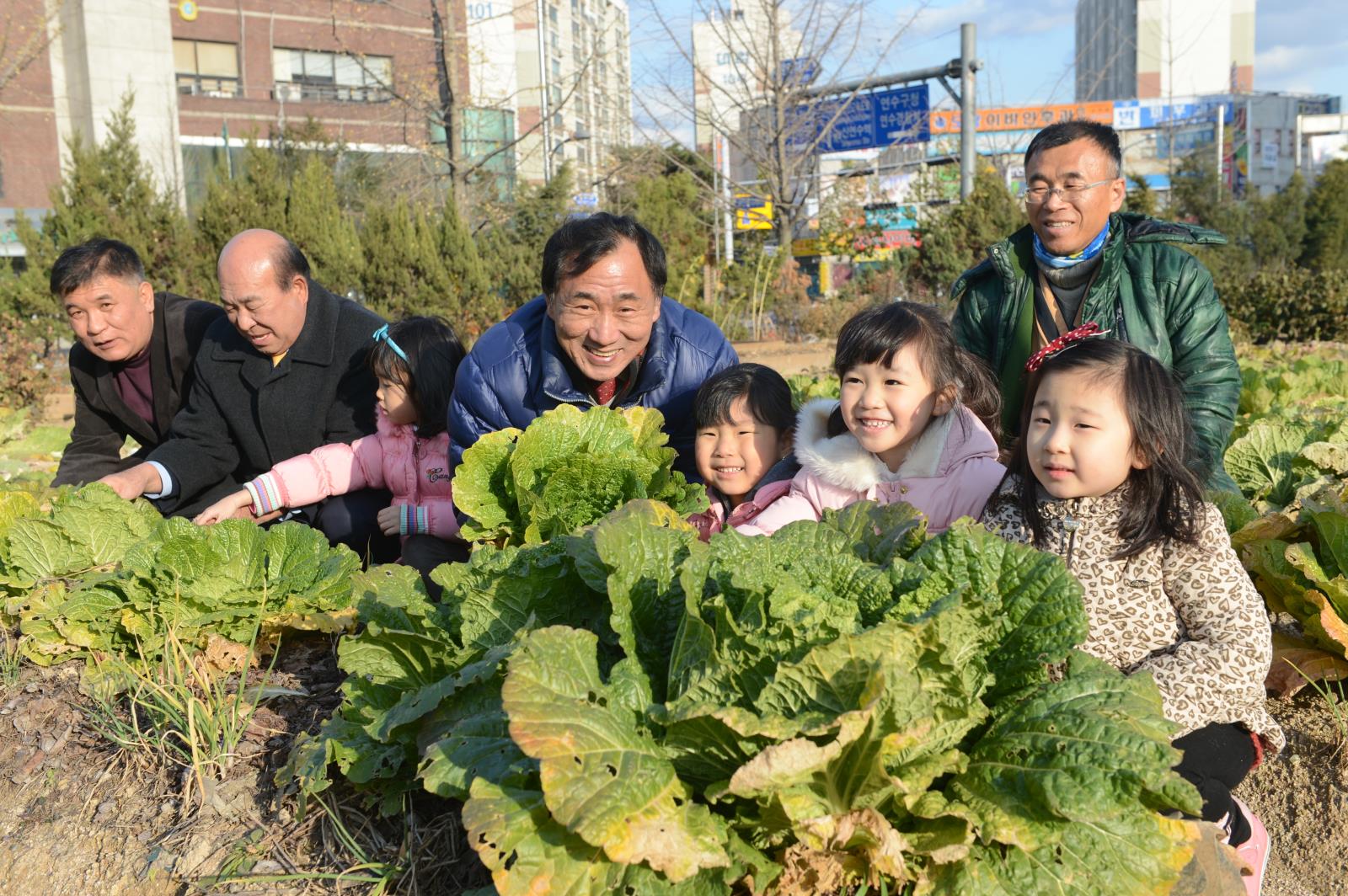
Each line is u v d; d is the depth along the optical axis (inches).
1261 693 90.6
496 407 147.9
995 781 75.2
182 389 202.1
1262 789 123.2
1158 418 92.4
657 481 129.3
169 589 131.3
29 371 472.7
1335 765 120.6
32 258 556.4
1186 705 87.6
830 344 689.0
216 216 562.9
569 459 124.4
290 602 132.8
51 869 106.0
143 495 180.4
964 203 824.3
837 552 91.7
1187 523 92.9
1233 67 2203.5
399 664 102.9
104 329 189.9
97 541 152.6
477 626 97.3
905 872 71.9
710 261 1050.1
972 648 81.2
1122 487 96.3
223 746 113.6
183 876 99.0
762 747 71.5
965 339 171.5
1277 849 117.8
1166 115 1732.3
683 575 80.2
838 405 131.9
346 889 92.4
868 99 1235.9
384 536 178.1
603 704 79.0
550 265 132.2
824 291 1187.3
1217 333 154.9
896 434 117.7
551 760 70.2
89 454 209.5
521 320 150.4
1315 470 171.3
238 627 132.7
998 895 72.4
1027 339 162.4
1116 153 154.6
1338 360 374.9
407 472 170.6
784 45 912.9
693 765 77.5
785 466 137.6
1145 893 70.9
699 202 1070.4
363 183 889.5
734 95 994.7
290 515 181.9
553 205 835.4
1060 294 161.8
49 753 123.3
